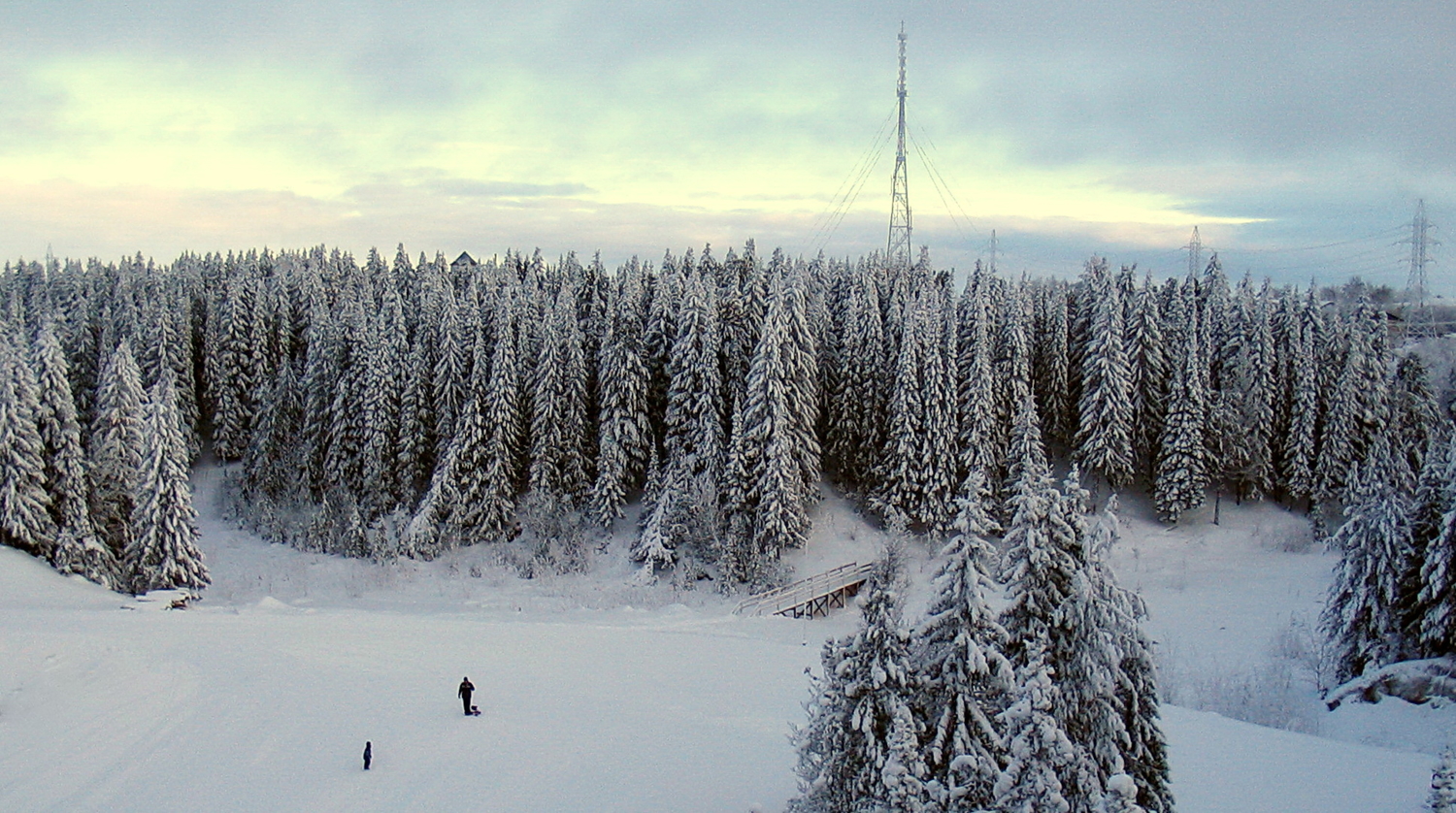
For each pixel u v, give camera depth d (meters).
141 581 49.53
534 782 23.20
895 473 57.88
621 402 61.78
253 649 34.03
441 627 38.94
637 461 62.81
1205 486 62.38
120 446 53.94
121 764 24.06
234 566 59.78
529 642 36.72
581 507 62.56
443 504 60.41
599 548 59.75
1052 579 16.91
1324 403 62.72
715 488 56.81
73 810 21.53
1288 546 58.25
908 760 15.76
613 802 22.12
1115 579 16.97
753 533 55.31
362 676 31.27
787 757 24.98
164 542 49.41
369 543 60.06
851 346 62.94
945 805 15.68
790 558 57.53
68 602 44.31
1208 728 28.97
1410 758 26.69
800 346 58.59
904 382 58.03
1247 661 40.47
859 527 61.00
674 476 56.88
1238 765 25.55
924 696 16.86
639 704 29.19
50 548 49.78
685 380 60.22
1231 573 54.31
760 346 56.09
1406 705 32.47
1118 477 61.31
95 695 28.69
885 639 16.58
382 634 37.38
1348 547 37.12
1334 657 38.12
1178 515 62.19
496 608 49.53
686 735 26.47
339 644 35.25
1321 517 58.94
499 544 60.28
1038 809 14.84
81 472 51.72
